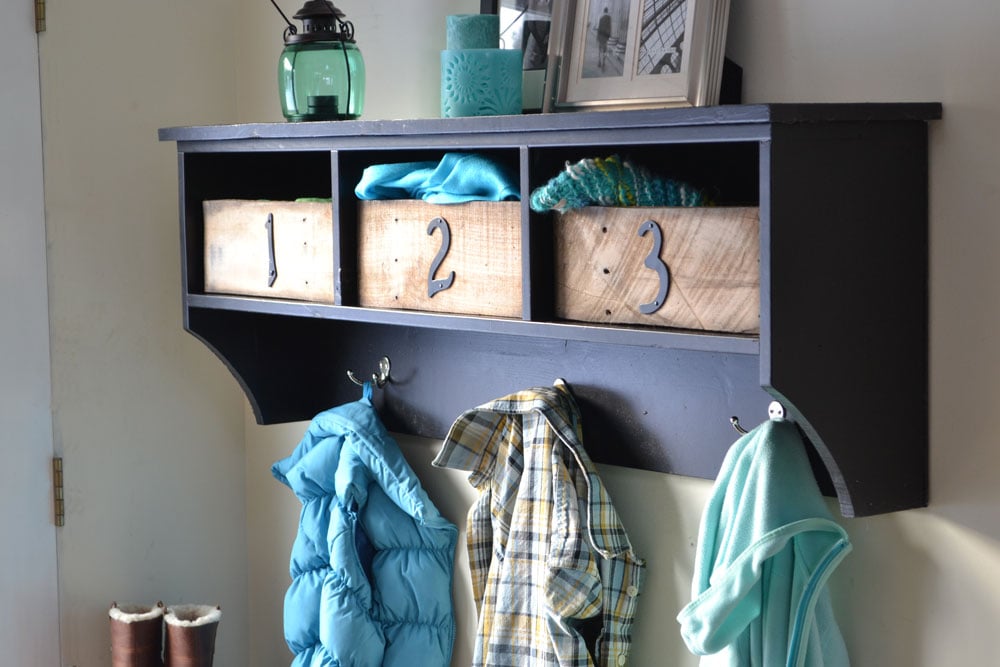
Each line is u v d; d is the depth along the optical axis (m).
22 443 1.72
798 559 1.09
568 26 1.27
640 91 1.19
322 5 1.49
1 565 1.70
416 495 1.55
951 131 1.03
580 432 1.36
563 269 1.14
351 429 1.58
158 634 1.73
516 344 1.44
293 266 1.44
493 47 1.35
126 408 1.82
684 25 1.15
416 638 1.56
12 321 1.70
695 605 1.11
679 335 1.01
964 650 1.05
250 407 1.95
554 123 1.09
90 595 1.79
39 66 1.71
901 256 1.03
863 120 0.98
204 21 1.87
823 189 0.96
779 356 0.94
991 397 1.02
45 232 1.73
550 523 1.32
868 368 1.02
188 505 1.90
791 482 1.09
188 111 1.86
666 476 1.30
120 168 1.80
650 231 1.05
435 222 1.26
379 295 1.33
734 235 0.98
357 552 1.58
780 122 0.92
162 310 1.86
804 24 1.13
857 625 1.13
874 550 1.12
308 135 1.37
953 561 1.06
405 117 1.61
